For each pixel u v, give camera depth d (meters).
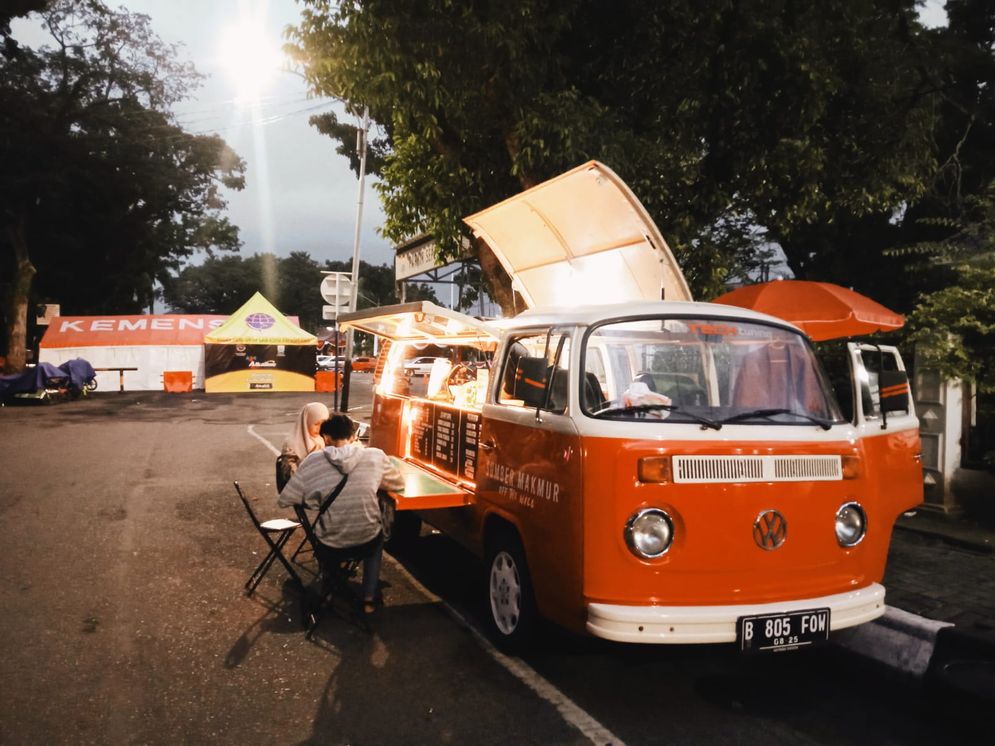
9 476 10.09
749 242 14.00
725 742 3.57
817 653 4.66
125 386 26.84
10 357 31.88
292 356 26.66
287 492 4.88
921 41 10.45
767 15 8.32
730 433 3.82
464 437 5.62
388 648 4.64
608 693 4.07
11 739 3.49
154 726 3.64
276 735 3.58
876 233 13.55
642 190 8.66
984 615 4.60
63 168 32.56
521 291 8.15
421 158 9.95
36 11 28.41
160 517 7.88
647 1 8.70
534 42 8.49
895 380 4.83
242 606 5.34
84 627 4.89
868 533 4.03
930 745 3.58
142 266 39.69
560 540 3.86
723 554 3.68
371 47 8.11
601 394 4.02
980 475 6.82
